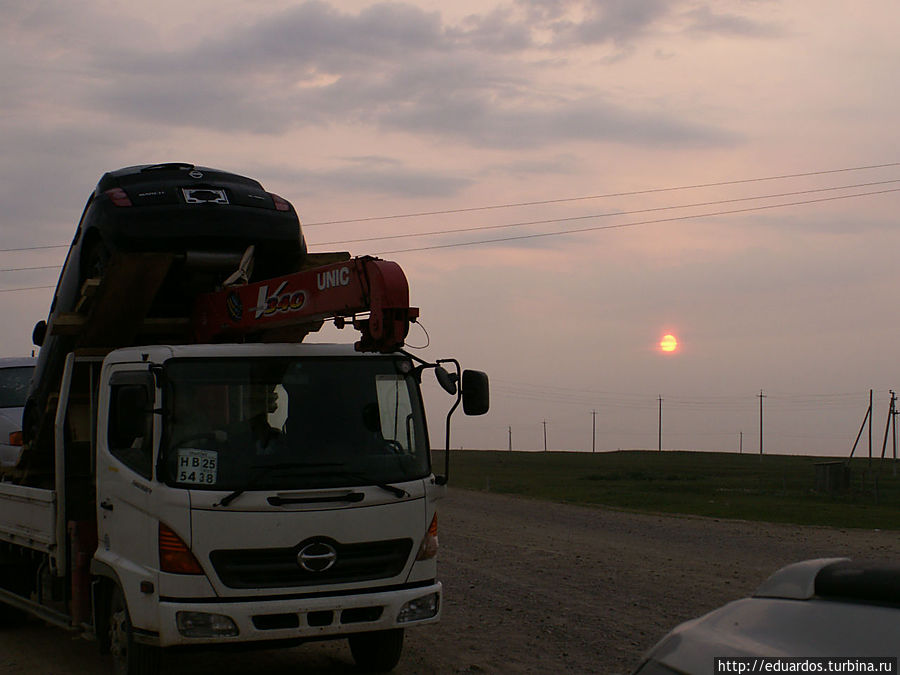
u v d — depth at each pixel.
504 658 8.46
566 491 37.75
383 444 7.25
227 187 8.95
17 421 12.47
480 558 15.08
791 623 2.67
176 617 6.50
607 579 12.70
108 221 8.48
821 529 19.56
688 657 2.69
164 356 6.95
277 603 6.62
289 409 7.10
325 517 6.82
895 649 2.41
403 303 6.88
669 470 68.94
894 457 75.06
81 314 8.49
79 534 7.94
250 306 8.11
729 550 15.92
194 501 6.60
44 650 9.20
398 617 6.99
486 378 7.25
